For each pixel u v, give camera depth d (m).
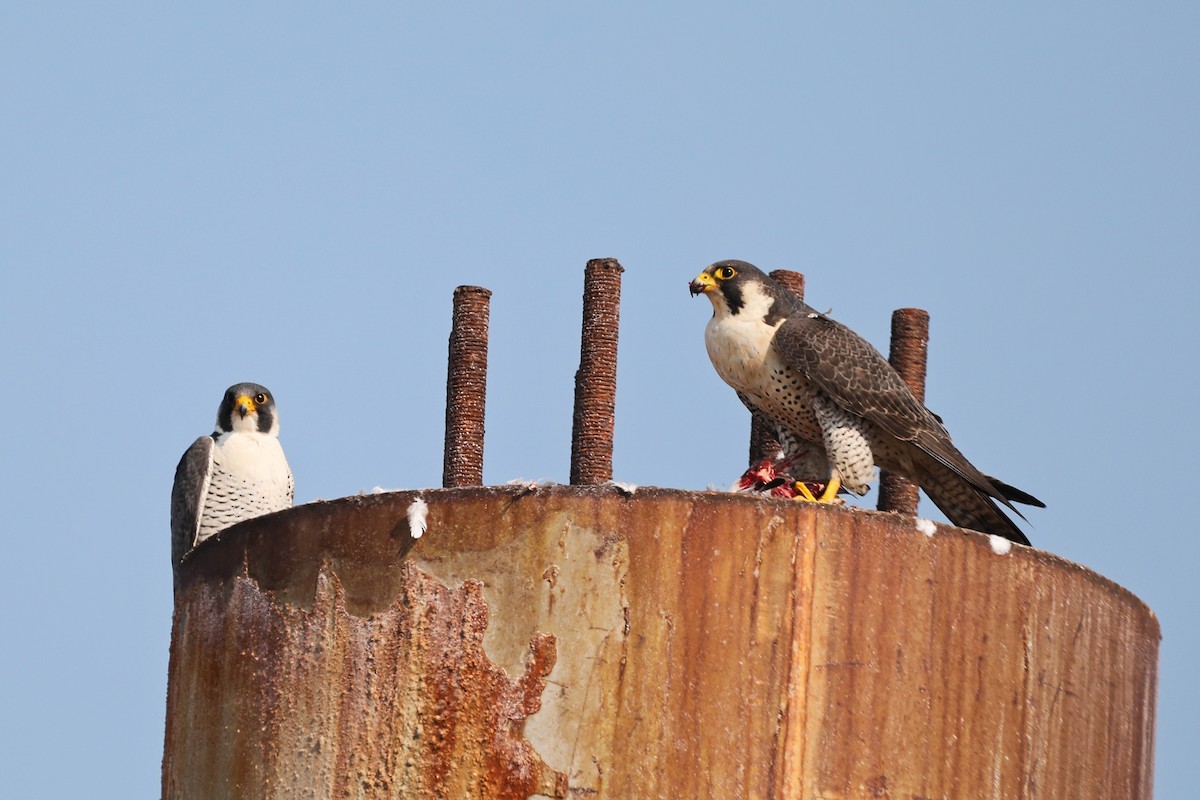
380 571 12.91
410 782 12.38
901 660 12.47
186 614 14.33
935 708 12.50
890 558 12.59
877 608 12.48
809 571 12.41
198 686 13.82
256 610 13.47
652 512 12.50
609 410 16.31
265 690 13.19
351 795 12.51
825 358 16.55
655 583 12.38
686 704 12.16
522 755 12.25
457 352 17.08
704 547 12.42
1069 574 13.27
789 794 12.03
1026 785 12.73
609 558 12.46
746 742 12.10
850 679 12.32
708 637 12.27
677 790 12.02
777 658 12.26
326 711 12.80
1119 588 13.80
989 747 12.62
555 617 12.43
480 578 12.65
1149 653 14.34
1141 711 14.05
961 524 17.66
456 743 12.38
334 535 13.16
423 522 12.84
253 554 13.65
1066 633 13.19
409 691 12.57
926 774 12.36
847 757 12.20
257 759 13.02
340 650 12.89
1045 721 12.93
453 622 12.61
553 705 12.29
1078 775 13.09
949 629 12.66
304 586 13.23
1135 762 13.84
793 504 12.49
